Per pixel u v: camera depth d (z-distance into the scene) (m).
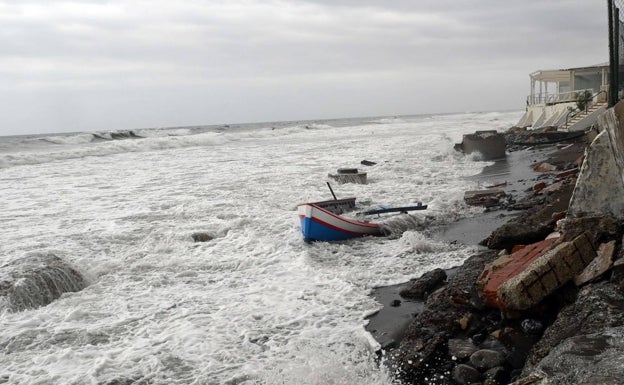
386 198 16.61
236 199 17.05
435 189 18.09
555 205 10.58
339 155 31.36
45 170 26.44
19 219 14.51
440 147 31.73
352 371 5.99
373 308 7.92
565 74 38.38
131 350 6.71
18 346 6.94
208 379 5.95
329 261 10.52
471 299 6.98
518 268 7.02
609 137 7.32
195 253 11.18
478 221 13.22
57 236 12.55
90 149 36.09
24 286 8.43
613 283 5.84
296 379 5.84
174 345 6.84
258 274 9.78
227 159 30.78
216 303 8.36
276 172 23.75
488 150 26.92
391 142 40.53
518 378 5.11
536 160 24.36
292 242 11.81
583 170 7.55
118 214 15.09
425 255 10.53
